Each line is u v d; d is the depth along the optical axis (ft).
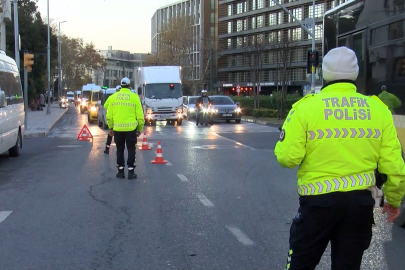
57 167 40.83
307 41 231.09
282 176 36.55
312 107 10.97
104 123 87.97
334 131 10.78
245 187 32.17
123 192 30.37
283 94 114.21
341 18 30.04
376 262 17.76
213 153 50.47
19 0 185.98
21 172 38.29
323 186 10.69
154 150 53.21
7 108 42.32
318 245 11.06
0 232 21.71
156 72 100.53
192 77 230.07
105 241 20.35
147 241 20.34
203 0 315.78
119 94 34.55
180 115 98.22
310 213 10.85
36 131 76.33
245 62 269.64
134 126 34.47
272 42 169.17
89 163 43.11
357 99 11.09
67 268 17.24
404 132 22.47
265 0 258.37
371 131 10.83
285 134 11.10
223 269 17.08
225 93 288.71
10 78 44.75
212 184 33.19
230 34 281.95
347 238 10.94
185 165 41.88
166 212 25.31
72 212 25.32
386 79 24.21
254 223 23.20
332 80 11.31
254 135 72.74
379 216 24.50
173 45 227.81
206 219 23.93
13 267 17.34
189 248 19.42
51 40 207.00
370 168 10.88
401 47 22.63
